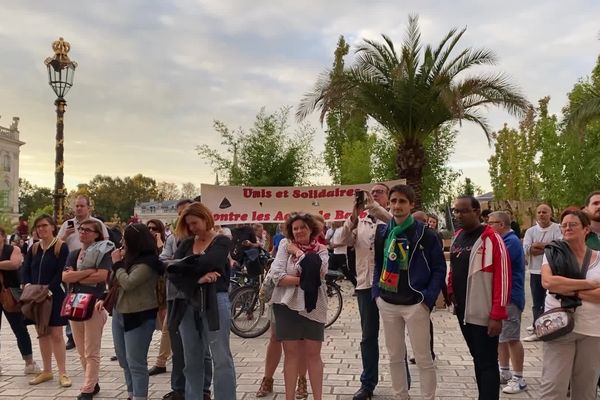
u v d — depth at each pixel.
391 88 15.42
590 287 3.94
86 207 7.34
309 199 11.15
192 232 4.93
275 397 5.70
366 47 15.55
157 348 8.12
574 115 16.38
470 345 4.74
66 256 6.30
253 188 11.22
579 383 4.11
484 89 15.12
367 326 5.56
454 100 14.39
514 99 15.13
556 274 4.08
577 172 26.73
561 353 4.07
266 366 5.75
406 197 4.83
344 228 5.71
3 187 73.38
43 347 6.32
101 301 5.36
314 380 4.91
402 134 16.08
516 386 5.79
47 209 51.66
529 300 12.98
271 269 4.95
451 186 28.33
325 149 34.00
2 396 5.82
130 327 5.07
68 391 5.98
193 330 4.66
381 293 4.93
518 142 45.59
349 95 15.56
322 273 4.92
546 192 29.20
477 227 4.73
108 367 6.97
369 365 5.55
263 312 8.89
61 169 12.26
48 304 6.15
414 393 5.78
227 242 4.71
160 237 7.65
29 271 6.31
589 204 5.15
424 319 4.74
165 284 5.18
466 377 6.42
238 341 8.43
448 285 5.06
